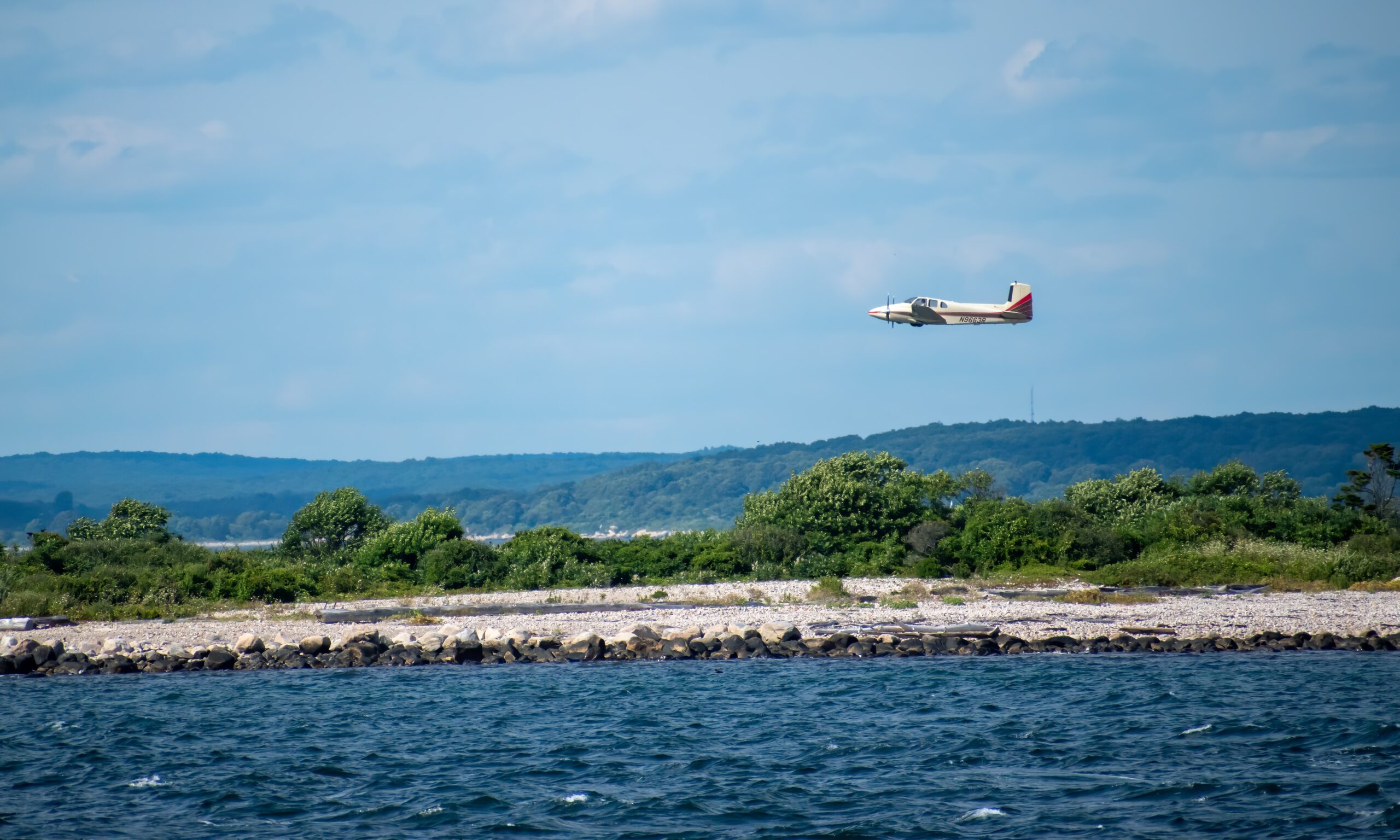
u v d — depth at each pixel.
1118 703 125.81
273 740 114.38
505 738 114.00
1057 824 86.25
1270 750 105.69
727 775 100.12
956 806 91.06
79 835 86.06
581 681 144.12
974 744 109.44
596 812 90.69
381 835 86.12
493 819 89.25
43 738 115.50
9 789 97.94
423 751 109.75
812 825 87.06
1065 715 120.56
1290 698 126.94
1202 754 104.81
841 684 140.12
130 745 112.62
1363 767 99.25
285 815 90.81
